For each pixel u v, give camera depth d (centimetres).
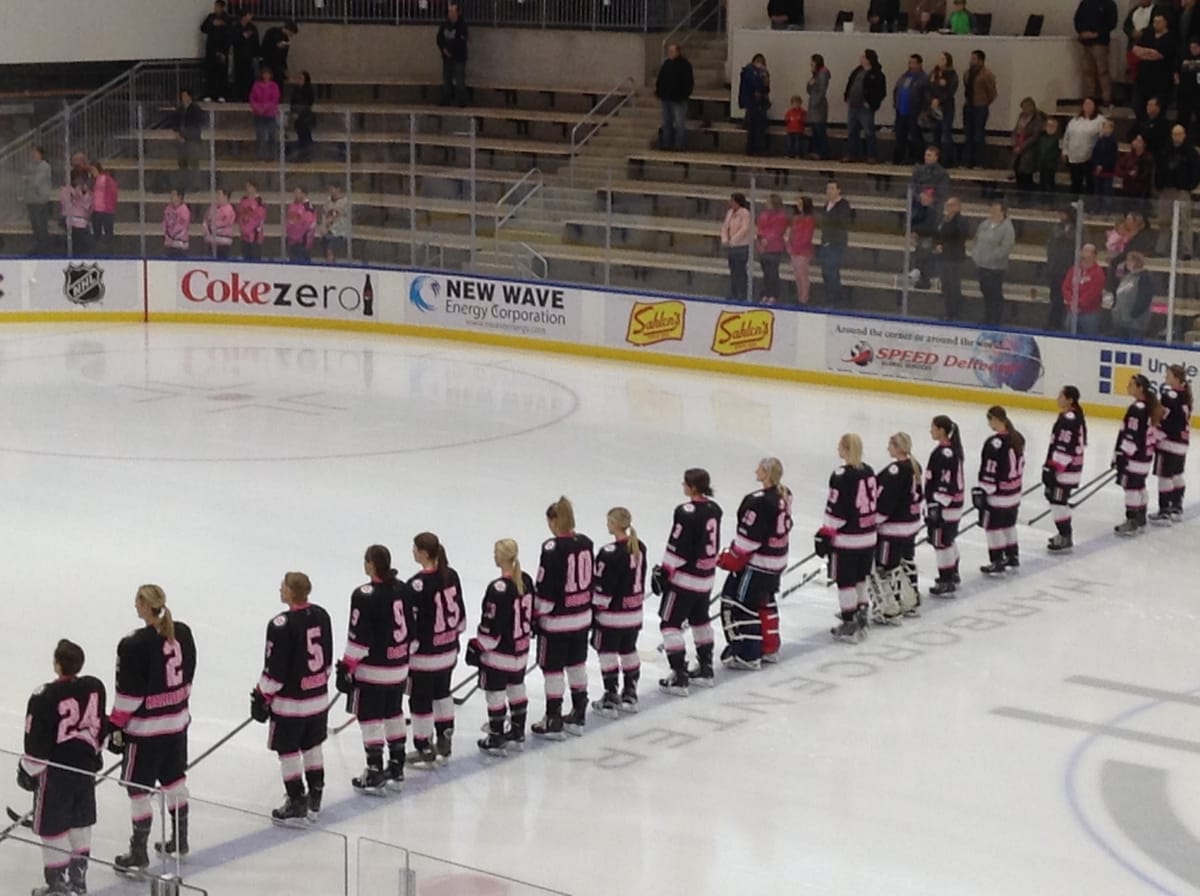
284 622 1143
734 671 1499
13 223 3153
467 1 3781
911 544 1617
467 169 3119
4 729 1323
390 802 1223
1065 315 2539
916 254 2650
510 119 3594
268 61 3544
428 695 1263
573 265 2995
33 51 3494
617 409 2555
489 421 2462
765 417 2511
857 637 1575
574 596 1324
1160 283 2462
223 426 2403
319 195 3186
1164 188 2784
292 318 3228
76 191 3158
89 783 966
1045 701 1431
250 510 1975
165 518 1938
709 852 1149
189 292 3238
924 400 2655
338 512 1973
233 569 1752
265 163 3197
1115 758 1316
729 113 3491
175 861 950
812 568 1783
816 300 2759
